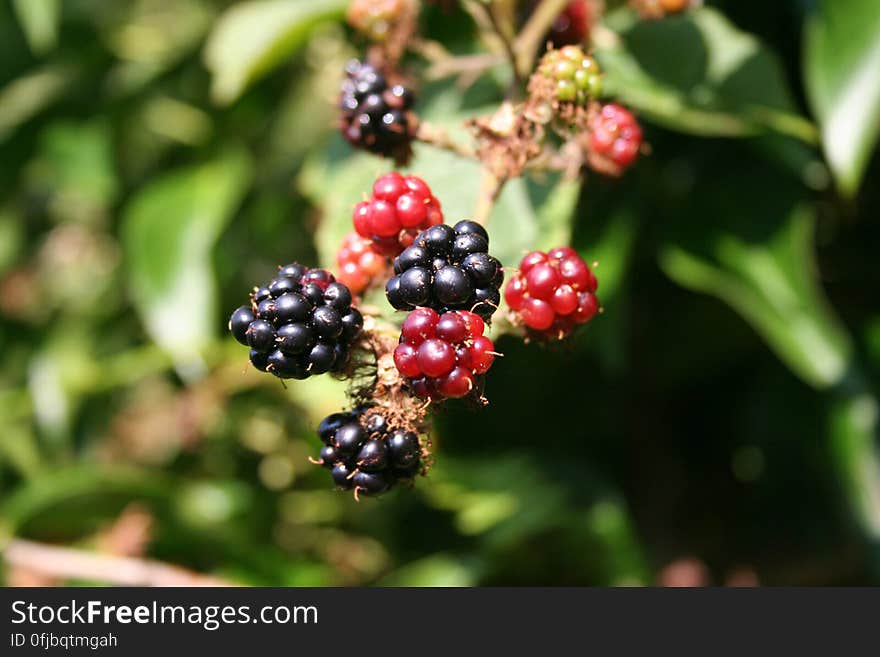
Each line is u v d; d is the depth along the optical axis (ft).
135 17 1.43
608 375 1.06
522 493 1.03
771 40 0.97
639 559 1.01
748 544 1.07
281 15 1.04
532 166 0.79
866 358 0.98
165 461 1.36
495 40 0.88
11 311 1.66
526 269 0.72
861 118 0.86
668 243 0.96
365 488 0.70
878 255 1.02
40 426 1.38
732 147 0.98
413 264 0.68
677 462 1.10
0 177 1.41
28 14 1.12
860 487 0.95
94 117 1.35
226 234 1.32
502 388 1.07
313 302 0.69
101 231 1.57
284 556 1.17
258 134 1.33
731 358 1.07
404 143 0.81
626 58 0.92
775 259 0.94
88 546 1.19
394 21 0.89
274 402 1.27
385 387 0.70
